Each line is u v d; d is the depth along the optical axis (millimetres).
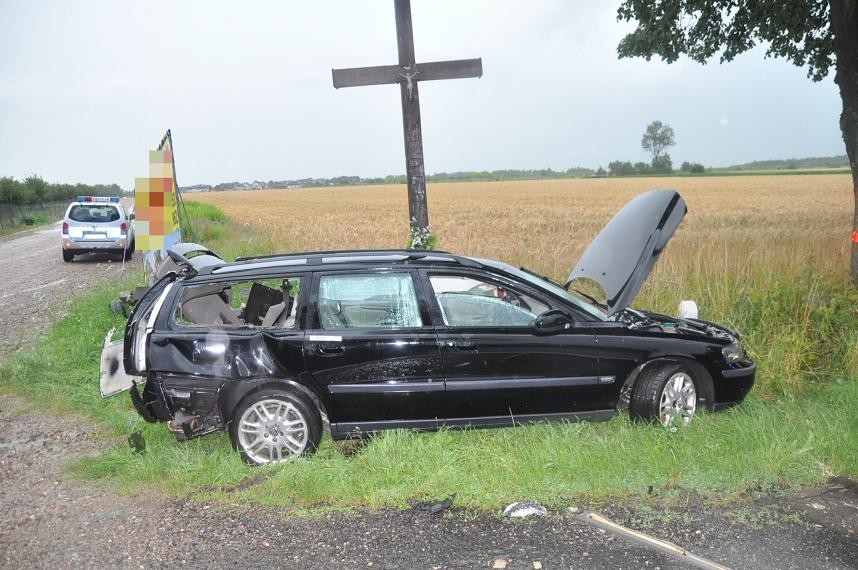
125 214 20531
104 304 10078
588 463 4605
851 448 4836
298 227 28875
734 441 4922
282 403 4910
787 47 11672
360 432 5043
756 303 7766
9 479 4863
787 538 3791
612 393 5207
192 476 4711
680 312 6820
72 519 4219
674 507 4191
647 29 11547
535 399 5117
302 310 5027
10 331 9984
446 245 18234
